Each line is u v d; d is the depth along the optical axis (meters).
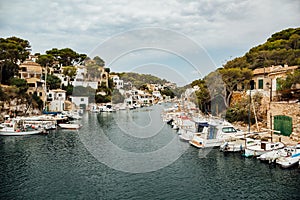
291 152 23.39
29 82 63.12
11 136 39.19
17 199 16.52
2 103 50.75
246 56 57.03
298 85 33.25
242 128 36.50
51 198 16.53
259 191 17.59
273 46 55.19
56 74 80.62
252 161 23.95
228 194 17.09
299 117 28.42
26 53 80.88
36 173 21.20
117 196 16.59
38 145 32.66
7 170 22.17
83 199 16.28
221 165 22.80
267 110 35.66
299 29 59.09
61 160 24.89
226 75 45.06
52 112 59.03
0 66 58.38
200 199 16.31
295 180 19.39
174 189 17.67
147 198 16.31
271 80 37.66
